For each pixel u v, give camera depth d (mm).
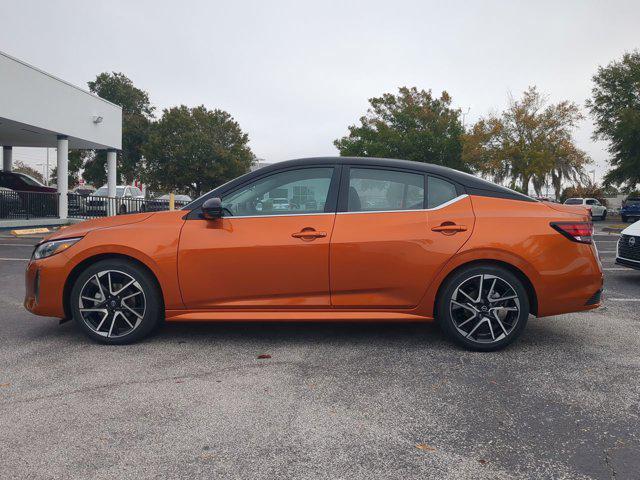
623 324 4871
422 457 2375
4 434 2578
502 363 3693
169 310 4051
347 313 4008
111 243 3980
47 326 4707
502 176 38062
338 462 2328
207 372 3479
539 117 36031
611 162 38844
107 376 3393
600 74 39188
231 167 49500
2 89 15805
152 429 2639
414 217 3994
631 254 7543
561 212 4039
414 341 4230
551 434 2604
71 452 2404
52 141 21203
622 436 2582
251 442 2508
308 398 3043
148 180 48938
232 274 3980
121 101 56438
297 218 4031
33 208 17578
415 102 45594
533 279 3883
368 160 4203
